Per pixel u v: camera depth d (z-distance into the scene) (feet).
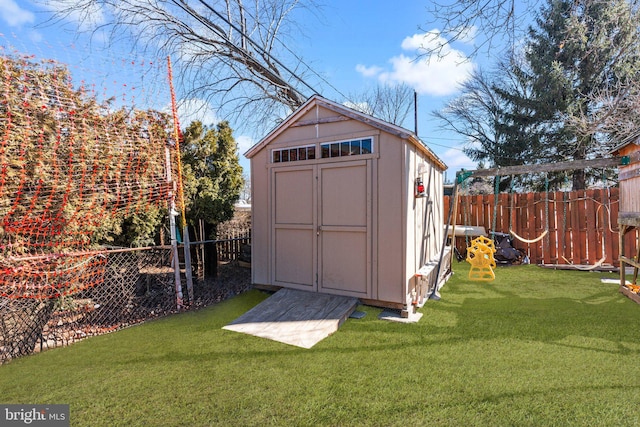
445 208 29.63
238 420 7.22
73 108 13.17
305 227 16.21
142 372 9.38
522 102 41.63
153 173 15.83
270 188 17.34
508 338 11.30
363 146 14.69
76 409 7.67
